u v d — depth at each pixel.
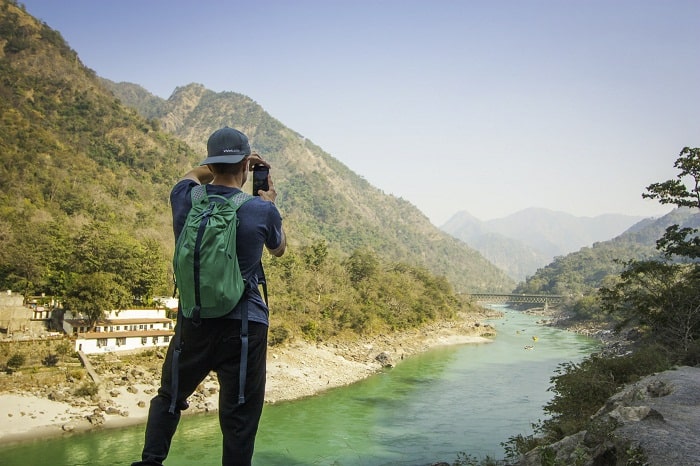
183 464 26.30
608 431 9.05
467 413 37.97
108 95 183.38
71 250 56.62
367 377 53.75
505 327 115.31
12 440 29.78
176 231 2.64
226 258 2.38
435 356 70.12
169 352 2.60
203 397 38.62
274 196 2.95
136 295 58.06
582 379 23.56
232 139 2.76
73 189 100.12
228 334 2.46
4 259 54.41
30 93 147.88
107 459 27.19
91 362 43.38
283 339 60.56
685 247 36.41
